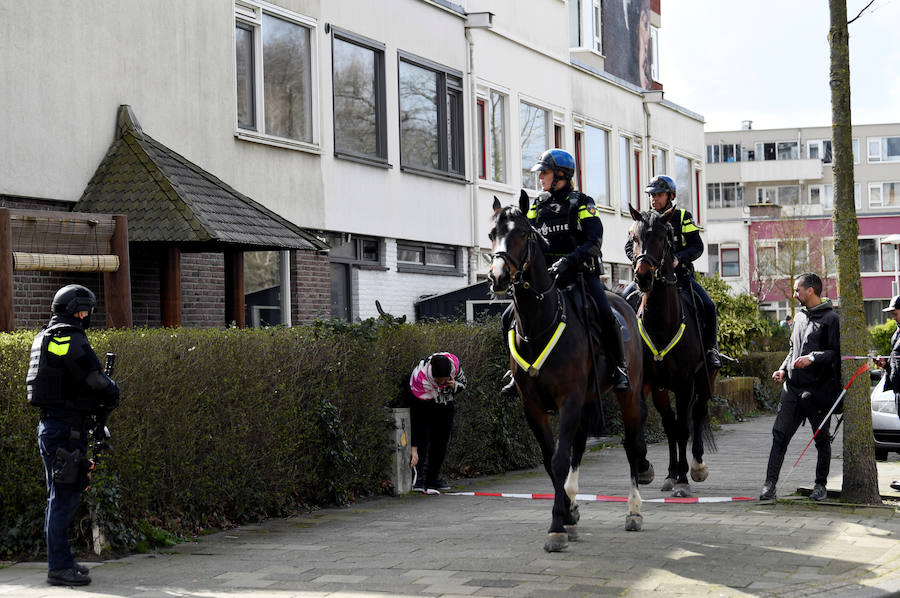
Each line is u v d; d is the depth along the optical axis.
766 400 27.39
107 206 13.71
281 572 7.72
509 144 25.75
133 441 8.73
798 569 7.57
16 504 8.40
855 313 10.45
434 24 22.64
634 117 33.50
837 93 10.52
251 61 17.61
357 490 11.68
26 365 8.21
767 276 62.59
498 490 12.37
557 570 7.54
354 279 20.08
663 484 11.88
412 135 21.98
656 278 10.60
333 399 11.11
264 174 17.55
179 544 8.94
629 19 37.72
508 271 7.85
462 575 7.45
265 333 10.27
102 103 14.46
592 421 8.84
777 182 90.12
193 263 15.70
